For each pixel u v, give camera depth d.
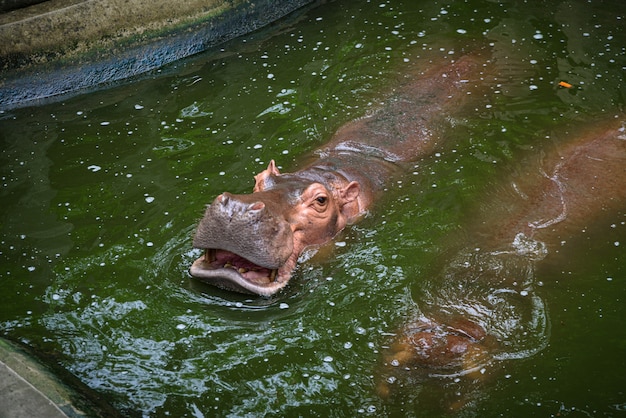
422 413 6.66
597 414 6.61
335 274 8.46
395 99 12.03
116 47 13.35
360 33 14.36
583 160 10.28
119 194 9.92
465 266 8.52
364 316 7.83
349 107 11.90
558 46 13.54
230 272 8.03
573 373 7.10
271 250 7.77
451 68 12.89
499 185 9.95
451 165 10.41
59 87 12.93
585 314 7.85
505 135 11.05
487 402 6.77
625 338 7.52
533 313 7.87
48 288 8.33
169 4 13.77
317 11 15.34
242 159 10.57
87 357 7.35
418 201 9.69
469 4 15.31
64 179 10.35
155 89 12.88
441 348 7.35
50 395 6.38
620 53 13.16
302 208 8.62
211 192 9.80
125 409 6.71
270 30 14.70
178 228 9.13
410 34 14.23
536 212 9.39
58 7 13.12
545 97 12.00
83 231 9.23
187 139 11.20
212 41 14.20
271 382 7.04
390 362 7.24
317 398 6.86
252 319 7.83
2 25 12.66
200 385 7.02
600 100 11.83
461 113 11.67
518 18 14.65
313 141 10.98
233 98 12.35
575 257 8.66
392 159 10.52
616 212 9.35
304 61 13.44
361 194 9.61
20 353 7.01
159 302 8.06
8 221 9.51
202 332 7.66
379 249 8.84
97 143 11.23
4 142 11.44
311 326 7.71
